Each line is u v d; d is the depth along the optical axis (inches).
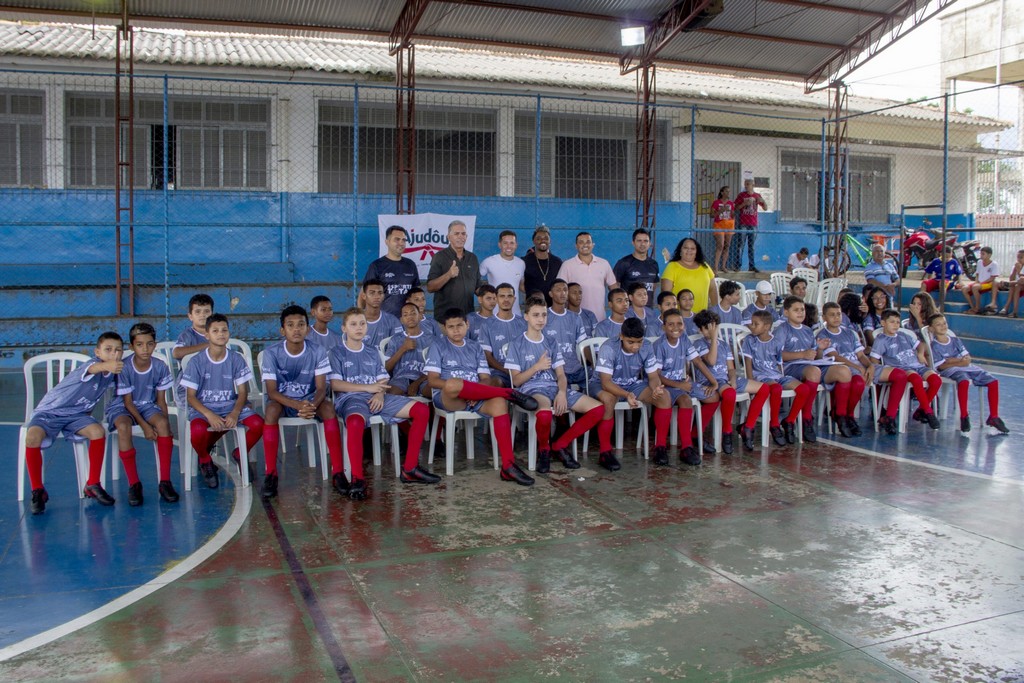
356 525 195.9
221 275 487.8
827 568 170.2
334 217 510.0
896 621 146.2
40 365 413.7
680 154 597.9
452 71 520.1
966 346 494.3
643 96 522.0
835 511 207.6
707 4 431.5
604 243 562.3
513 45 482.3
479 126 534.3
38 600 152.6
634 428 305.3
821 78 555.8
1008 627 143.8
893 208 747.4
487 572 167.6
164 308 448.5
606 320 289.9
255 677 125.5
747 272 581.3
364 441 276.7
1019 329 472.7
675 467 251.1
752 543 184.7
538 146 424.2
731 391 265.6
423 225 439.5
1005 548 181.9
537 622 145.3
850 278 602.9
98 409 347.3
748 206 578.6
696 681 125.5
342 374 237.6
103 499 209.3
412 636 139.6
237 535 188.4
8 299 427.2
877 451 270.8
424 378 263.4
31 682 123.3
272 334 451.8
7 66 456.8
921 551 179.9
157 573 165.8
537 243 326.6
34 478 203.6
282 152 503.2
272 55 508.1
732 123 633.6
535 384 249.6
